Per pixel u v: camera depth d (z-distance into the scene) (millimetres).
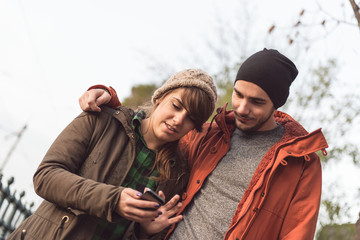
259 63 2342
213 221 2252
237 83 2373
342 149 6875
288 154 2283
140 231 2098
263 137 2432
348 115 6945
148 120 2223
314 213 2203
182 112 2127
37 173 1950
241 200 2236
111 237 2062
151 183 2193
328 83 7043
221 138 2527
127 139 2127
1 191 4336
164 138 2148
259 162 2346
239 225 2189
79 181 1881
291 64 2490
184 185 2383
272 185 2285
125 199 1818
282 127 2516
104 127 2092
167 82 2250
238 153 2420
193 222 2303
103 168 2025
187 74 2217
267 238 2211
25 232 1955
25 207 4875
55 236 1915
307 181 2295
